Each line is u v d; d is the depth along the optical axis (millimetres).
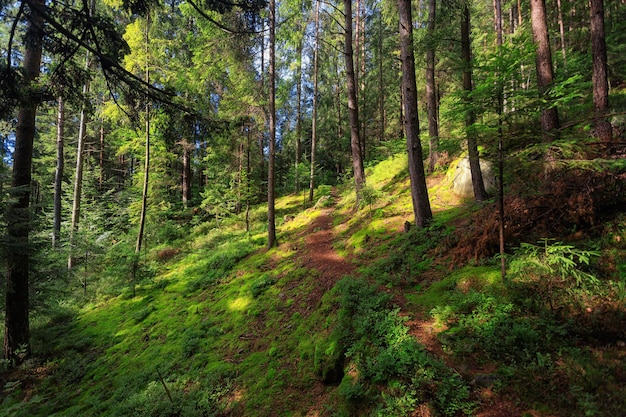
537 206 5207
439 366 3654
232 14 10391
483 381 3408
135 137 17594
